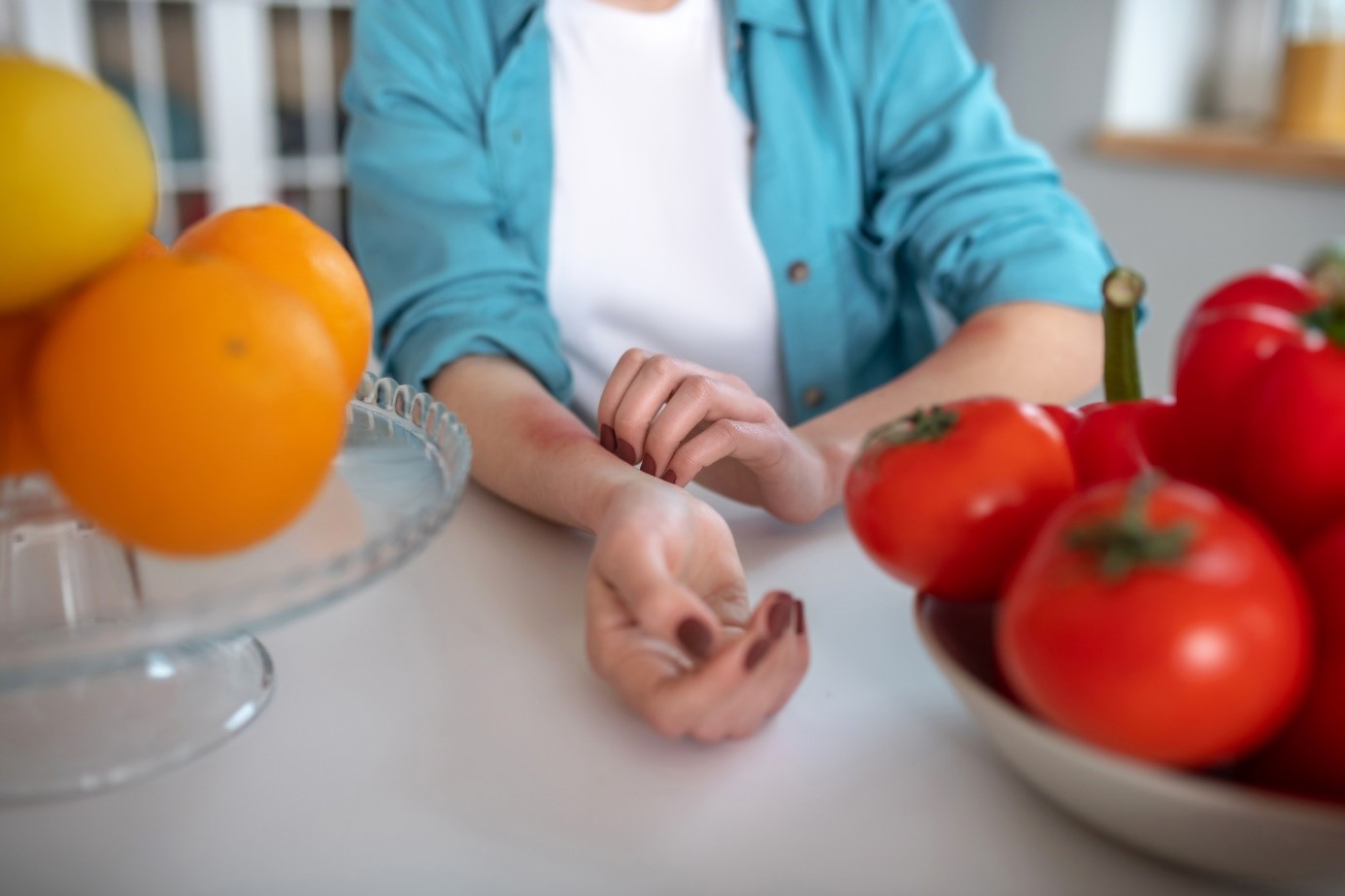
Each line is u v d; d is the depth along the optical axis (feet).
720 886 1.11
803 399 3.48
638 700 1.32
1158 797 0.97
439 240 2.98
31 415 1.26
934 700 1.43
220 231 1.52
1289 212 6.29
